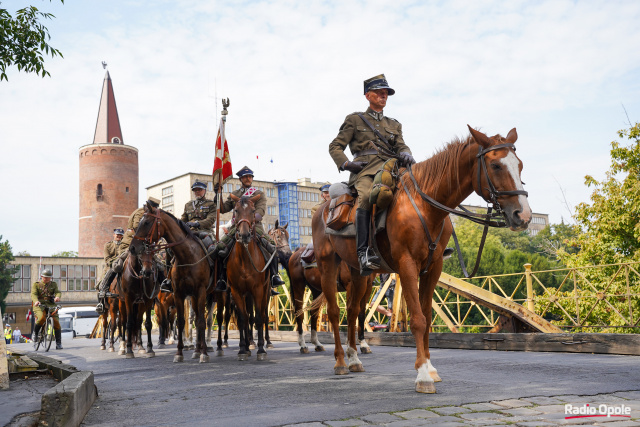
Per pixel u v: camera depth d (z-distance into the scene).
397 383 5.66
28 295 84.06
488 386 5.25
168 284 10.50
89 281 89.56
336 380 6.08
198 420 4.27
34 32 9.23
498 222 4.89
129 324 11.59
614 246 22.67
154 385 6.55
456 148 5.17
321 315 15.41
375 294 14.26
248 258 9.30
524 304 10.86
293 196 112.50
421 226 5.16
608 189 23.28
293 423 3.95
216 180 11.16
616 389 4.90
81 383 4.46
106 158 95.56
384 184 5.41
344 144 6.21
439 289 33.88
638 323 9.05
